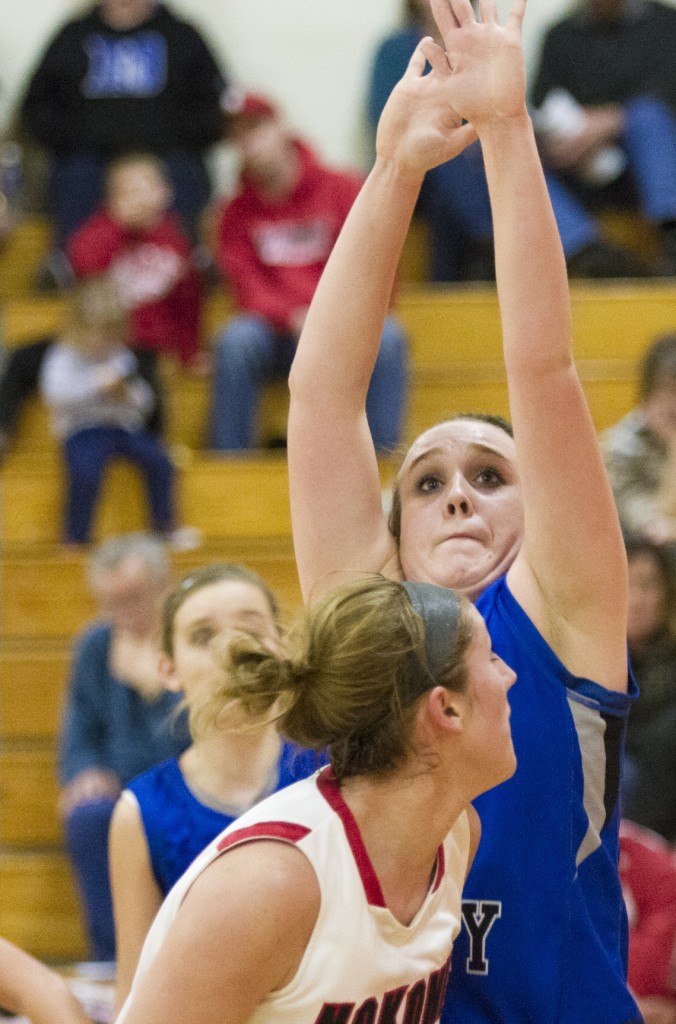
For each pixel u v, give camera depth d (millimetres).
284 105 19875
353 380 5004
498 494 5012
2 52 19938
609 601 4547
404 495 5098
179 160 18391
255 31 19906
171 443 16703
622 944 4875
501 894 4512
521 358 4469
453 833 4328
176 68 18500
